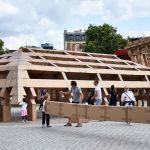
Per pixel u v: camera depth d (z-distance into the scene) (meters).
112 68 35.03
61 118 27.41
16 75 25.30
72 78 30.97
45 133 16.97
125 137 15.20
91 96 23.66
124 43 90.31
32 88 25.25
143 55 53.66
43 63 29.17
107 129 18.20
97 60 36.12
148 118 14.39
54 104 19.48
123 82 33.38
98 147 12.70
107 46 89.31
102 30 90.75
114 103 23.22
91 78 31.97
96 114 16.86
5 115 24.94
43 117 19.92
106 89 31.36
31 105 25.05
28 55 30.45
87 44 91.62
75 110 18.22
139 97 36.78
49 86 26.33
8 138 15.34
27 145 13.37
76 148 12.53
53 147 12.84
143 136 15.44
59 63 30.42
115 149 12.23
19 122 24.09
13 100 24.09
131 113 15.09
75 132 17.12
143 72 37.59
